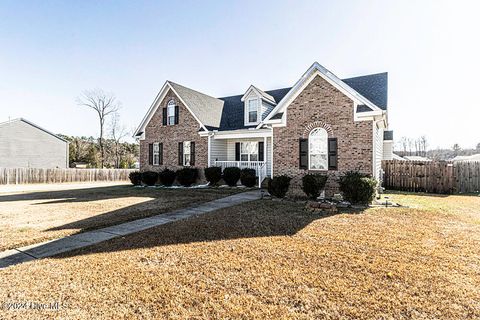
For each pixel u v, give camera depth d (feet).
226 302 11.12
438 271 13.92
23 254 17.42
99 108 146.61
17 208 34.94
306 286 12.44
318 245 18.29
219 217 27.50
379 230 22.09
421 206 33.65
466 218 26.58
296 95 42.91
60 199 44.04
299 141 42.57
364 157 37.50
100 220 26.84
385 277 13.29
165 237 20.68
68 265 15.24
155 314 10.34
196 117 64.75
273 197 40.73
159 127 71.92
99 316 10.20
